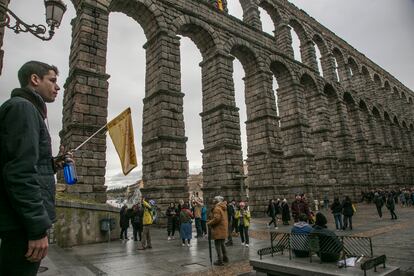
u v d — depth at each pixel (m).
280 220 26.45
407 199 40.12
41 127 2.54
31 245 2.10
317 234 6.38
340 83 51.09
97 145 18.69
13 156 2.16
